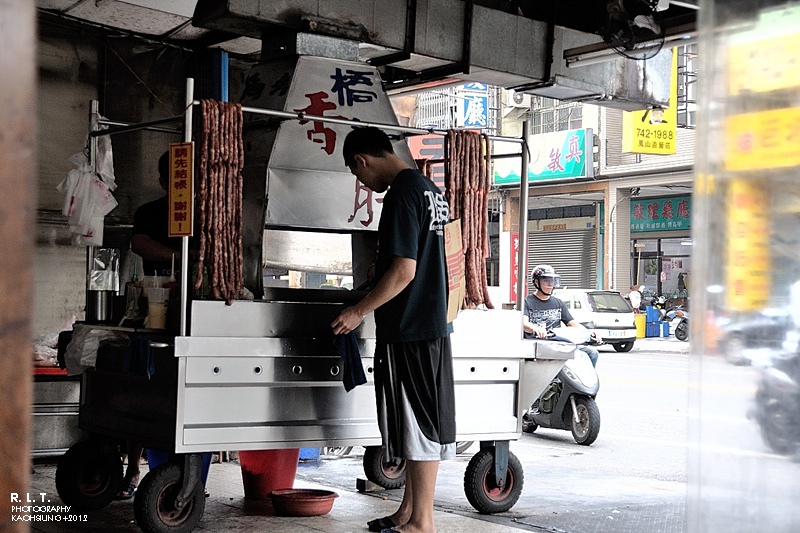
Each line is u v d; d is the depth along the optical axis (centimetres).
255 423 439
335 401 462
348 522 480
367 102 521
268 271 824
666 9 657
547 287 903
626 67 735
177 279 482
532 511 523
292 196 484
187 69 741
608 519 503
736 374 211
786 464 210
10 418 74
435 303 427
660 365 1750
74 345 498
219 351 426
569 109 2706
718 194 211
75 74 691
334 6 539
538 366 524
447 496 575
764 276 209
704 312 212
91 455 500
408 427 423
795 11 208
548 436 916
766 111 209
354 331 469
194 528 447
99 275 593
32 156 75
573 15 710
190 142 415
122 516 493
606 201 2688
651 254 2920
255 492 534
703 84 212
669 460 769
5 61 73
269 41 544
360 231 520
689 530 213
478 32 633
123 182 710
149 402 443
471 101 1694
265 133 503
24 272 74
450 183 506
